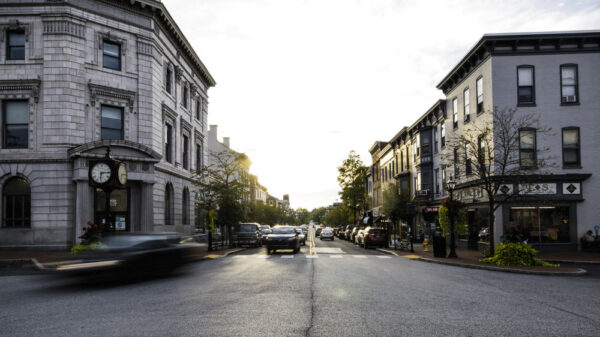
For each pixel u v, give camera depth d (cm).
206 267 1741
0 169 2392
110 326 725
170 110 3047
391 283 1265
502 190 2541
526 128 2550
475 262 1953
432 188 3694
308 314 817
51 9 2422
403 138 4469
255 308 874
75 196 2408
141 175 2534
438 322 756
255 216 5850
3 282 1329
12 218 2412
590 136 2567
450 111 3259
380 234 3222
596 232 2531
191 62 3638
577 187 2562
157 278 1366
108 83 2555
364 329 704
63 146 2389
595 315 822
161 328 708
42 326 733
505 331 695
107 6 2580
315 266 1789
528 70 2608
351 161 5962
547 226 2581
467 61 2864
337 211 8138
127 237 1269
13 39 2448
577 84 2589
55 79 2408
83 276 1142
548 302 963
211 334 670
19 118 2439
